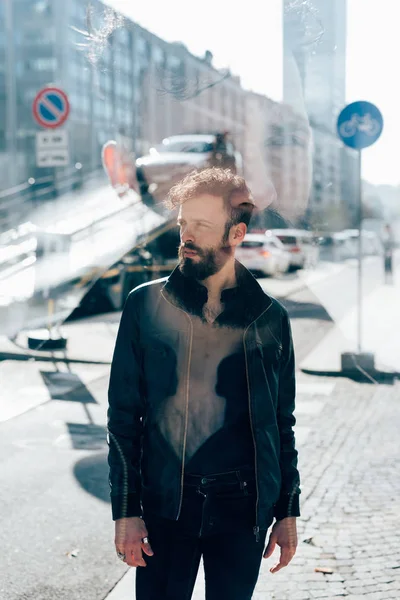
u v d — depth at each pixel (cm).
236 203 218
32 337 1123
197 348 219
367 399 850
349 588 379
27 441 665
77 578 400
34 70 5662
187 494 216
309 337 1293
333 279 2512
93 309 1414
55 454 627
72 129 3816
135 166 1247
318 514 486
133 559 216
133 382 224
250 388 219
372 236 4359
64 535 458
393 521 472
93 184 1800
